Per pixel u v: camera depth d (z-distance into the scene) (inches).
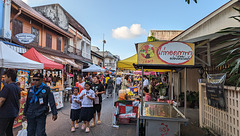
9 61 184.5
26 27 497.7
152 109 184.9
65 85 568.7
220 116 172.6
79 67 665.6
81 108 203.2
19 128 215.5
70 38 802.2
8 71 154.3
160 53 158.7
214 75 179.5
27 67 207.6
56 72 430.3
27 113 144.4
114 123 227.3
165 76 564.7
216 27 236.5
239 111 140.9
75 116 207.6
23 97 231.8
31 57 289.9
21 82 247.6
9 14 377.7
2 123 141.8
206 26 259.6
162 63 158.4
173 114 162.4
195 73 384.2
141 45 161.6
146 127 152.6
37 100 144.6
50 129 214.1
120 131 208.7
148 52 160.1
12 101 147.5
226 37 224.7
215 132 180.5
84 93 203.2
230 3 208.2
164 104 222.2
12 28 430.9
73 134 197.2
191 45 158.4
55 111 148.7
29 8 581.9
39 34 562.9
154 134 150.7
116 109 241.1
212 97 182.1
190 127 210.2
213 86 179.2
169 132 148.9
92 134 197.9
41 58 300.8
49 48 620.7
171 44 158.7
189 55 158.1
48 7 700.7
